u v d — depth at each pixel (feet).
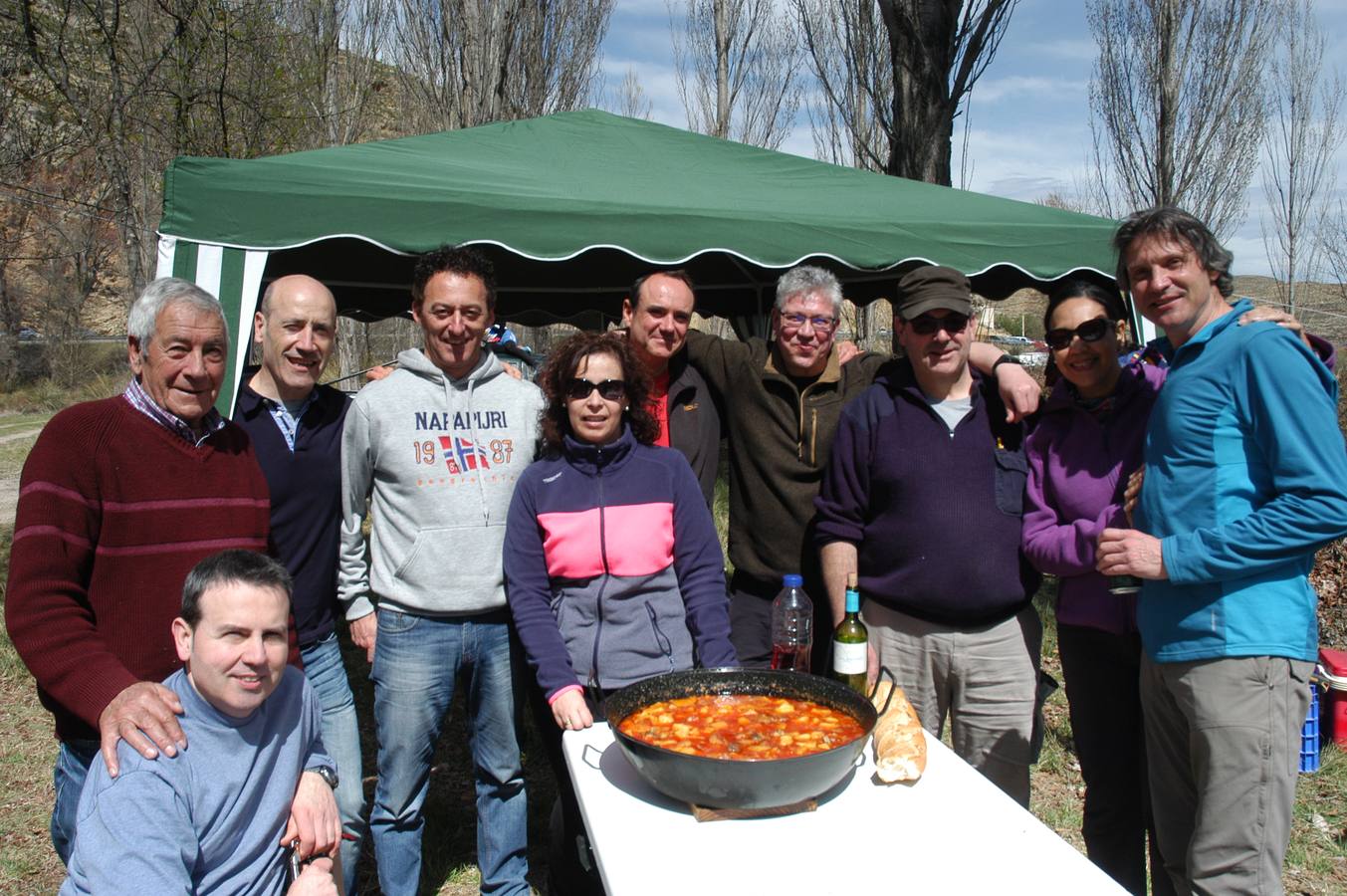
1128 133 41.39
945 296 8.43
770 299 24.73
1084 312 8.16
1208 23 39.40
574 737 7.18
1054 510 8.60
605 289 22.75
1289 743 6.70
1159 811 7.64
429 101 39.37
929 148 23.24
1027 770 9.04
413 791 9.27
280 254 16.83
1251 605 6.68
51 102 25.44
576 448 8.31
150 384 6.86
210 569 5.99
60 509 6.41
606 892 5.26
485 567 9.04
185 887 5.71
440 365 9.18
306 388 8.82
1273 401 6.51
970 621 8.75
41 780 13.76
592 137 17.57
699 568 8.52
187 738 5.99
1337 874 11.35
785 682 6.93
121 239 28.76
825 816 5.91
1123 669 8.59
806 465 10.02
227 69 26.03
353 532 9.25
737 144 18.47
